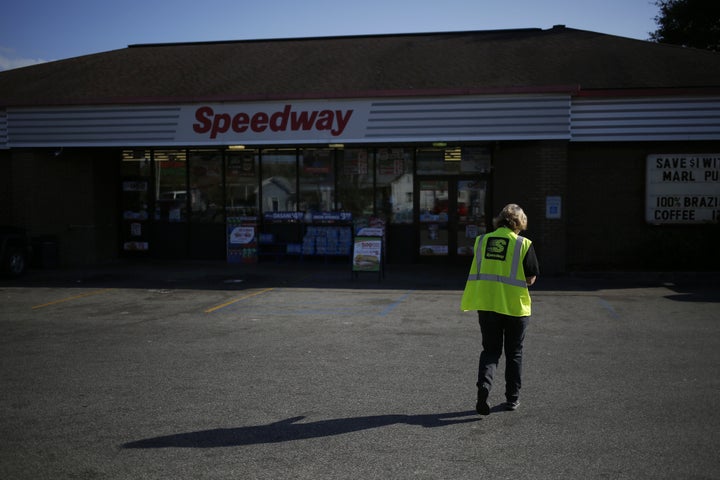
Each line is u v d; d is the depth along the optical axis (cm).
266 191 1825
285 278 1497
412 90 1520
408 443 495
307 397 608
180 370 704
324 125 1568
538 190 1505
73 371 702
